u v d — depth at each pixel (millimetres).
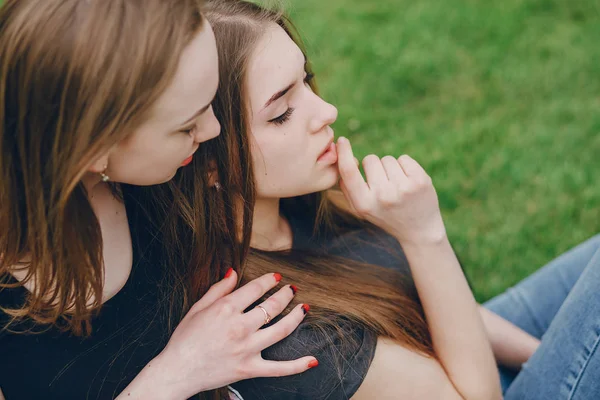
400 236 1497
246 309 1413
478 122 3551
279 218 1671
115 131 1088
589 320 1491
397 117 3639
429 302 1512
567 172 3178
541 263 2799
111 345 1380
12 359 1386
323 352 1352
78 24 1054
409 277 1688
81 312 1285
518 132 3461
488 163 3279
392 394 1393
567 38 4086
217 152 1395
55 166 1134
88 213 1223
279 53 1367
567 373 1523
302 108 1413
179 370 1306
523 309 2021
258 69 1351
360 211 1484
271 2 1438
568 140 3373
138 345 1390
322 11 4539
